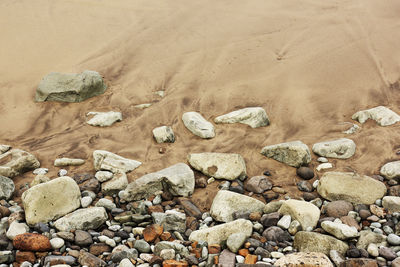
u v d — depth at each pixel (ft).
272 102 12.37
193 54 13.70
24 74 13.06
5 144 11.34
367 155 11.01
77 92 12.29
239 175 10.57
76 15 15.03
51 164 10.90
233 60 13.47
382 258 8.95
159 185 10.29
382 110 11.82
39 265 8.97
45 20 14.76
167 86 12.86
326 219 9.66
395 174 10.36
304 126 11.80
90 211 9.66
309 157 10.81
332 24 14.60
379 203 9.95
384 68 13.12
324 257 8.87
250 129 11.68
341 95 12.48
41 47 13.87
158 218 9.66
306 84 12.76
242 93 12.59
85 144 11.36
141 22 14.79
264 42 14.01
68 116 12.07
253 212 9.84
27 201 9.69
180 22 14.80
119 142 11.44
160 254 9.04
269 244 9.30
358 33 14.23
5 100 12.41
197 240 9.33
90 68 13.29
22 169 10.65
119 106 12.36
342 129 11.62
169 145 11.37
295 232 9.46
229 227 9.41
